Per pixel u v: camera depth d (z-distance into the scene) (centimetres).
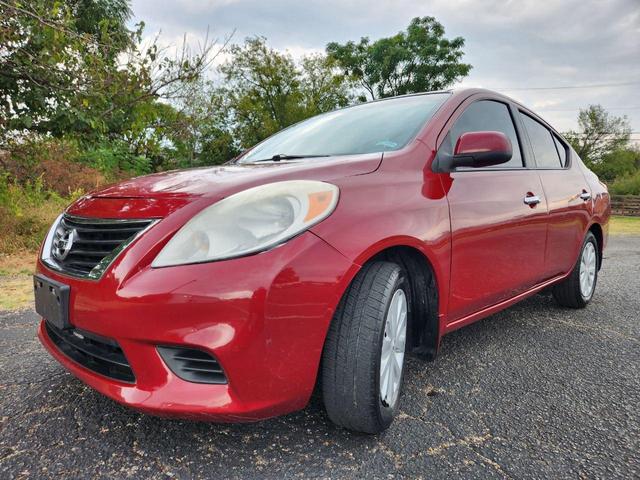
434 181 215
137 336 151
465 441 181
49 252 197
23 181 845
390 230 179
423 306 213
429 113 247
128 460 166
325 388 173
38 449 172
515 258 265
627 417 201
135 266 155
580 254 358
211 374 157
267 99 2331
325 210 167
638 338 308
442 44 3108
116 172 1273
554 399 218
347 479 157
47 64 553
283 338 153
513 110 308
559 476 159
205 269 149
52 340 207
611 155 4225
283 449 174
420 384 234
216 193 169
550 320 349
